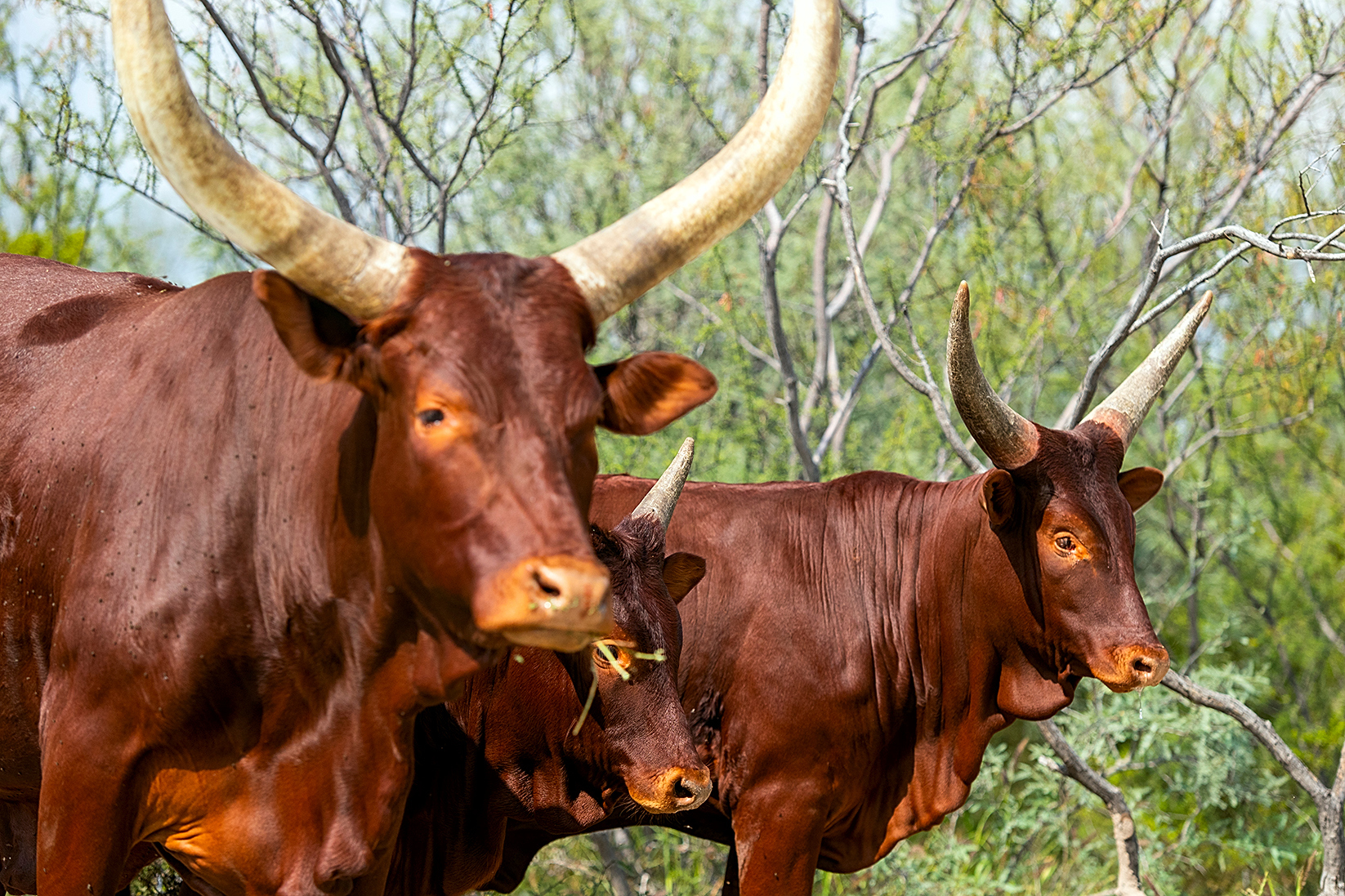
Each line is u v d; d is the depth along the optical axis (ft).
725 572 20.89
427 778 18.81
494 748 19.26
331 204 34.65
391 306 11.72
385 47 31.91
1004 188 36.04
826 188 27.91
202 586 13.75
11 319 16.10
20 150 32.86
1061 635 20.02
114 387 14.82
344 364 11.91
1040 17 30.96
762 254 30.60
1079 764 24.97
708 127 43.57
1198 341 40.65
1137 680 19.39
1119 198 41.88
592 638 10.82
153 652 13.67
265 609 13.91
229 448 14.03
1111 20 31.35
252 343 14.37
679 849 28.25
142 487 14.11
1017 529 20.27
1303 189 21.97
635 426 12.80
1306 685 40.93
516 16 31.50
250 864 14.33
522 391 11.28
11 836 17.03
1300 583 42.60
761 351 36.32
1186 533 42.01
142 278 17.33
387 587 13.30
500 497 11.02
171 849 14.71
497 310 11.59
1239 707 24.29
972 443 35.06
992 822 31.78
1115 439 20.74
